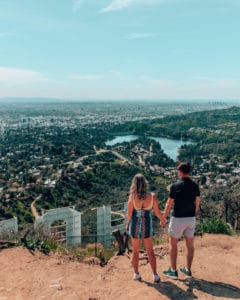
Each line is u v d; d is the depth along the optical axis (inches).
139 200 269.1
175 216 278.1
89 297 257.9
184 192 273.9
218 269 308.3
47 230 440.8
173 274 285.6
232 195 687.1
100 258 347.3
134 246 277.0
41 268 303.7
